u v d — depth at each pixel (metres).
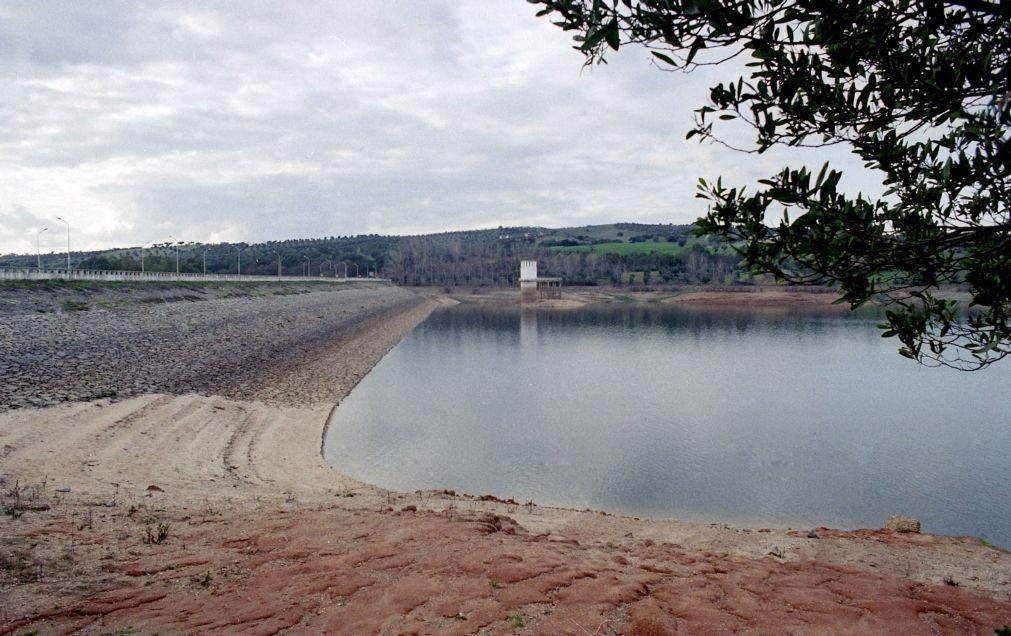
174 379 22.92
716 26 2.54
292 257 172.38
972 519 13.98
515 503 13.28
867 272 3.41
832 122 3.31
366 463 17.77
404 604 5.43
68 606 5.30
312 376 30.05
